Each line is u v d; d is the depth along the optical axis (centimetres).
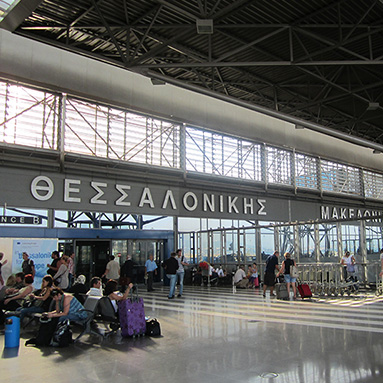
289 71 1847
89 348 686
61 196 1759
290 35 1387
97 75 1873
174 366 565
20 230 1628
